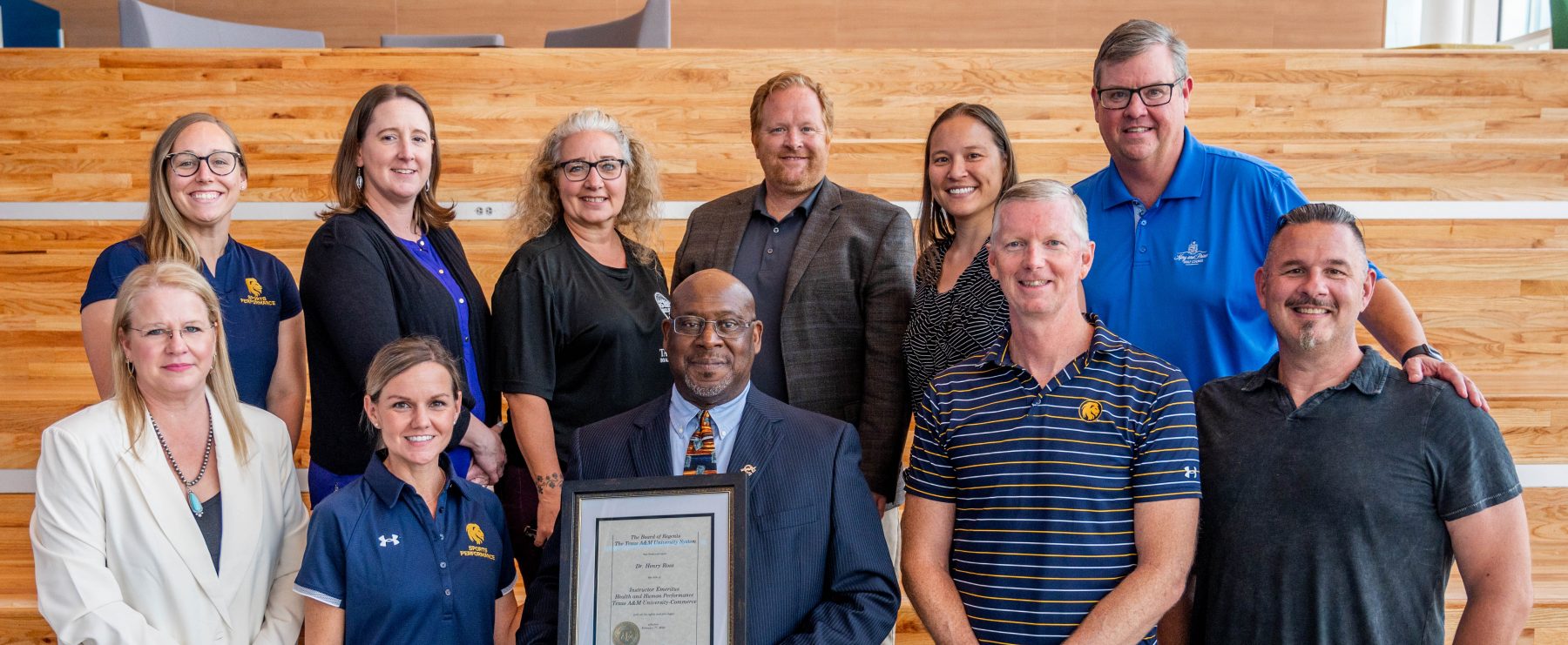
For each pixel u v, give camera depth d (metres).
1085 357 1.96
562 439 2.48
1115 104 2.30
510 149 4.08
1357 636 1.85
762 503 2.03
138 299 2.09
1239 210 2.32
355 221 2.43
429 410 2.15
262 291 2.56
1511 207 4.09
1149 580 1.86
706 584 1.91
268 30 6.25
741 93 4.56
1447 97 4.56
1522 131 4.56
